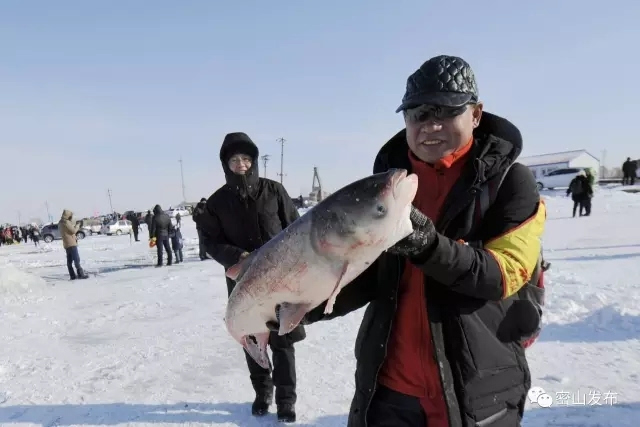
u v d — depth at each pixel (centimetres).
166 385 467
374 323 198
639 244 1154
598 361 444
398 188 157
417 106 179
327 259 173
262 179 392
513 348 186
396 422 198
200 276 1181
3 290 1029
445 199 185
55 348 611
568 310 589
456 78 177
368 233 162
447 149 183
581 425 337
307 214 181
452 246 159
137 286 1093
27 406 429
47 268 1750
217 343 593
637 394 376
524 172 181
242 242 383
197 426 381
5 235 4400
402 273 193
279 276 187
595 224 1705
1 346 629
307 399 414
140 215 5425
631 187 3625
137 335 653
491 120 194
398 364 195
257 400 397
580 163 5966
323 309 213
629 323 529
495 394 181
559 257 1022
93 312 825
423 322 188
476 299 179
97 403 431
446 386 176
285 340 375
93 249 2631
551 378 413
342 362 498
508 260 167
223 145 376
